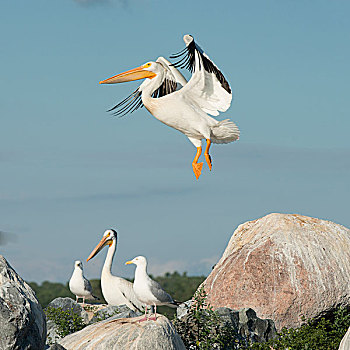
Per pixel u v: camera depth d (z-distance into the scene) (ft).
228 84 50.37
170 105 51.34
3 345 35.24
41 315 38.70
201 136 52.42
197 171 52.19
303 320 62.39
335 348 55.26
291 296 62.54
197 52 49.55
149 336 43.42
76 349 43.55
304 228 67.62
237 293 64.18
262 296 63.21
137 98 56.80
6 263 39.91
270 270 64.18
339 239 67.05
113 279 68.74
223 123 51.60
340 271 64.18
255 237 68.80
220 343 55.26
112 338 43.62
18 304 36.35
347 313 63.93
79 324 58.18
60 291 145.89
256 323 59.52
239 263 65.87
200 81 50.60
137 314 57.77
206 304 64.44
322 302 62.64
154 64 53.72
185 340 55.47
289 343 55.98
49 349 41.57
